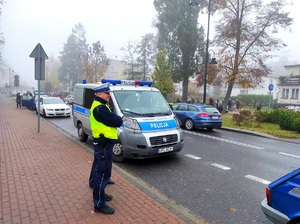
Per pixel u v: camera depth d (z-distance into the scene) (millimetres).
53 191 4484
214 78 25500
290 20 23156
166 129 6652
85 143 8875
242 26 24562
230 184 5422
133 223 3496
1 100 44156
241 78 24656
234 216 4027
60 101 19203
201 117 12977
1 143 8312
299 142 11008
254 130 13844
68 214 3697
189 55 31234
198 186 5266
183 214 3801
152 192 4578
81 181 4988
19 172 5477
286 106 37469
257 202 4551
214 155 7965
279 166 6949
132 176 5441
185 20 30484
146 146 6211
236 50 24406
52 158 6613
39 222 3467
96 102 3812
